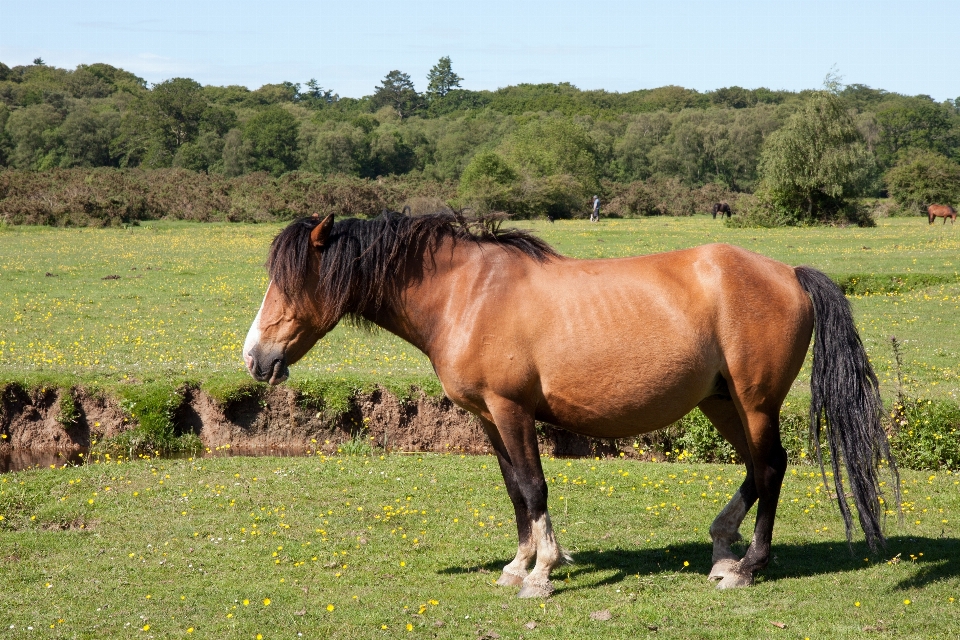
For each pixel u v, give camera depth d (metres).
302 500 7.78
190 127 109.25
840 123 46.72
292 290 5.47
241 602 5.50
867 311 18.48
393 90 179.38
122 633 5.07
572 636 4.91
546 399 5.37
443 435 11.88
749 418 5.38
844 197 47.81
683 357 5.22
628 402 5.29
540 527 5.48
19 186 50.75
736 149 98.44
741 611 5.19
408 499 7.80
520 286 5.32
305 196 54.16
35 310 19.70
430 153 110.00
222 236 40.12
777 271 5.45
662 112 113.75
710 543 6.56
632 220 58.22
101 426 11.80
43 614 5.34
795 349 5.36
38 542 6.72
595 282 5.32
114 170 74.31
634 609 5.27
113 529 7.05
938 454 9.23
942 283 21.58
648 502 7.66
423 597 5.57
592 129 116.75
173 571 6.09
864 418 5.33
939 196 61.88
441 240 5.48
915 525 6.88
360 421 11.95
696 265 5.36
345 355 14.90
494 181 61.22
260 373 5.60
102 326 17.95
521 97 174.75
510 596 5.55
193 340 16.53
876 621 4.99
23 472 8.85
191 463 9.17
